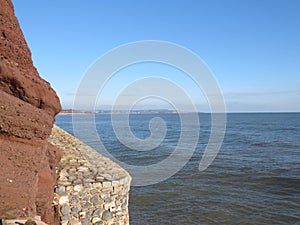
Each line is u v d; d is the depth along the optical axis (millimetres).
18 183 3787
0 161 3578
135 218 12047
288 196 15133
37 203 5020
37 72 4664
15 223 3439
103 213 7035
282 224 11664
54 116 4672
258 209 13211
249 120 121375
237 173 20359
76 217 6527
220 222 11797
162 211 12875
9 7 4066
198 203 13984
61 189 6328
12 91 3803
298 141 41438
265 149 33250
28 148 3979
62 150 9852
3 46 3877
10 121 3641
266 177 19250
